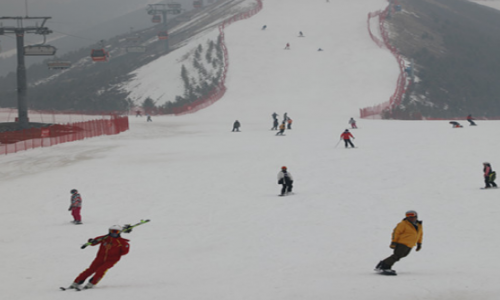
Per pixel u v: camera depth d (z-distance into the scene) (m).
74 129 89.31
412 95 182.38
